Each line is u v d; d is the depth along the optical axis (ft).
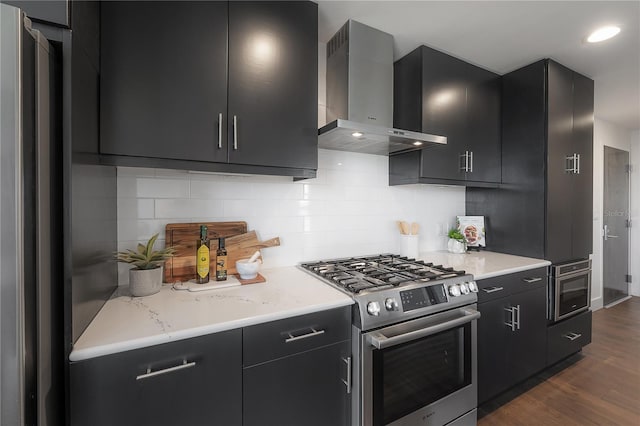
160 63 3.67
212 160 4.00
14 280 2.11
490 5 5.08
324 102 6.32
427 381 4.55
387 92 5.82
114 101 3.42
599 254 11.68
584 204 7.97
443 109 6.53
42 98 2.37
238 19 4.20
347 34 5.50
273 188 5.74
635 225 13.21
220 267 4.65
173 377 2.96
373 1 4.98
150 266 4.20
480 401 5.61
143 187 4.59
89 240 3.08
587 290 7.90
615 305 12.10
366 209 6.89
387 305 4.09
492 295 5.76
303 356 3.68
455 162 6.76
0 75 2.06
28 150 2.21
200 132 3.91
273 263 5.77
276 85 4.50
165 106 3.70
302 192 6.07
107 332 2.91
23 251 2.15
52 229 2.49
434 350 4.65
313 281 4.85
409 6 5.10
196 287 4.32
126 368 2.77
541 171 7.03
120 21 3.46
